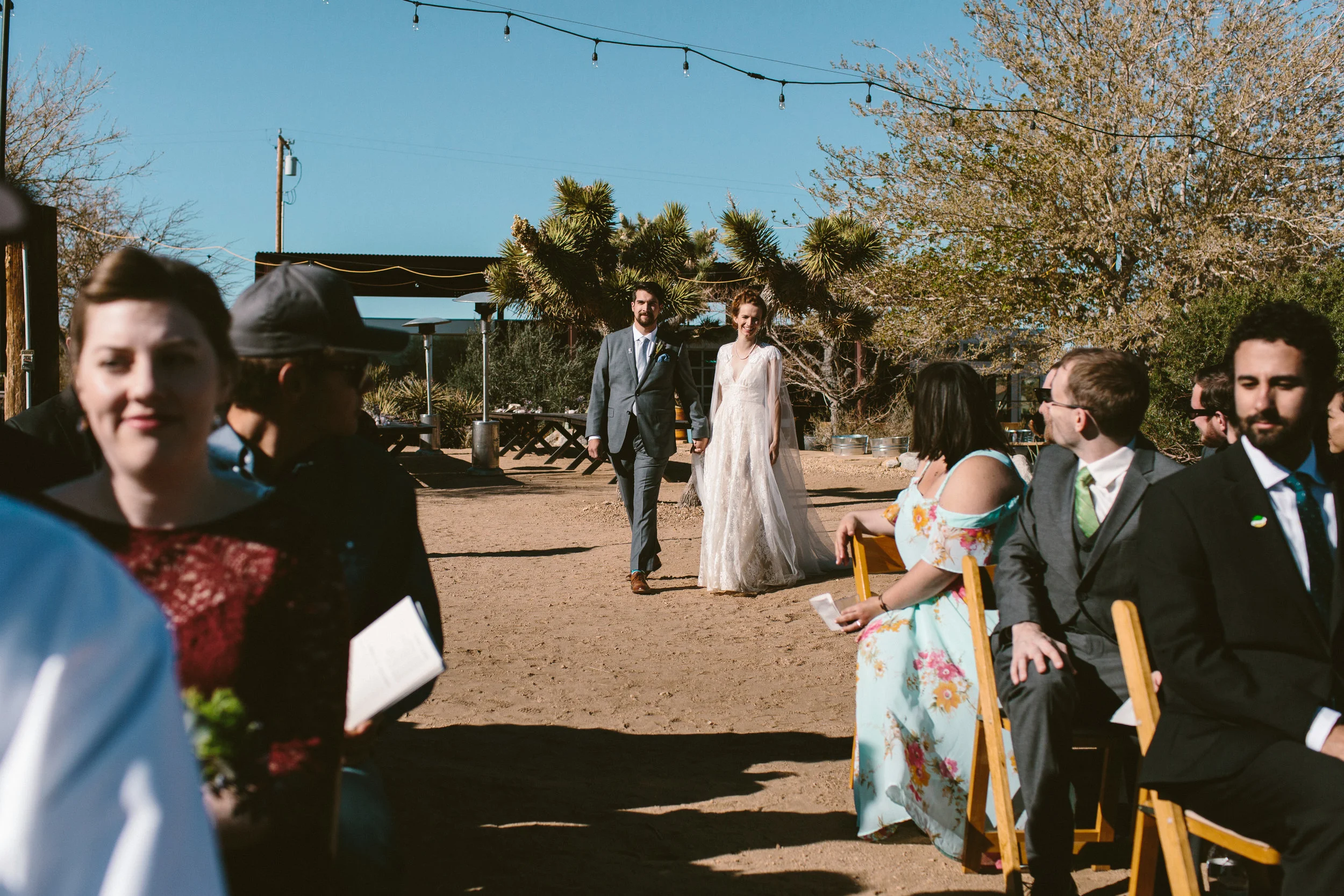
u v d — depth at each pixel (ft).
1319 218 51.08
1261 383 8.19
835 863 10.63
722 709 16.42
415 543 7.41
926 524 11.62
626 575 27.45
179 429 4.25
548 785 12.74
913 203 55.83
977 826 10.49
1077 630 10.37
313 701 4.52
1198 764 7.75
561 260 44.55
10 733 2.35
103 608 2.51
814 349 78.33
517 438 66.28
